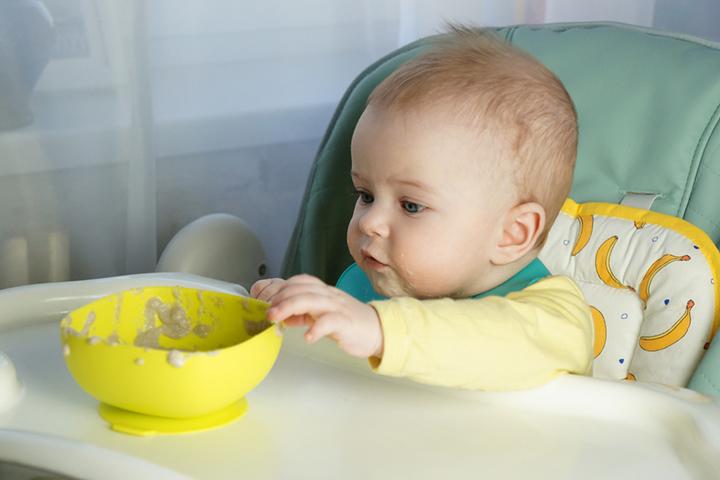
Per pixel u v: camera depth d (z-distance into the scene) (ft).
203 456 2.21
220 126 4.89
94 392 2.27
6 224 4.23
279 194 5.22
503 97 3.01
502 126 3.00
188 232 4.22
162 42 4.60
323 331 2.22
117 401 2.27
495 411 2.52
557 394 2.55
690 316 3.34
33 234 4.31
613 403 2.51
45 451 2.07
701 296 3.35
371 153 3.03
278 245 5.31
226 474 2.14
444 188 2.95
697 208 3.54
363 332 2.29
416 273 3.03
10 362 2.51
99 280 3.19
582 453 2.33
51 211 4.33
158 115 4.67
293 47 5.02
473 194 2.98
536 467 2.25
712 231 3.51
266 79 4.99
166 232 4.87
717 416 2.41
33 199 4.27
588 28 3.98
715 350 3.14
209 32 4.73
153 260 4.57
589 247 3.61
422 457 2.27
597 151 3.75
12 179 4.21
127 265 4.53
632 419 2.48
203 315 2.59
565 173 3.21
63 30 4.19
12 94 4.13
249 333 2.54
